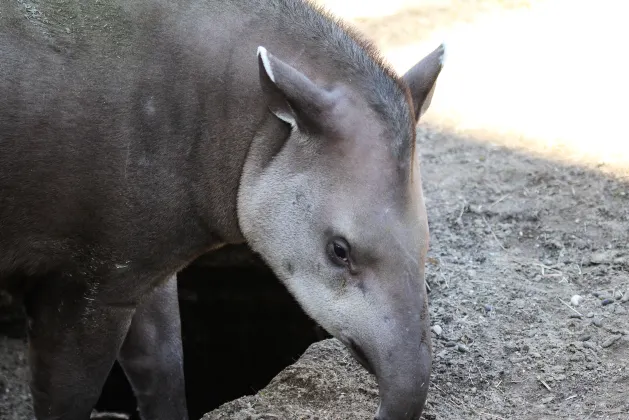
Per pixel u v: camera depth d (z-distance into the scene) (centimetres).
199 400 922
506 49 1028
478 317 673
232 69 516
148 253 533
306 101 477
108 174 511
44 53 506
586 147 848
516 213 775
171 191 523
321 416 595
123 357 638
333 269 486
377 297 471
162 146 515
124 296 544
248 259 864
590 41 1026
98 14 515
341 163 479
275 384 638
